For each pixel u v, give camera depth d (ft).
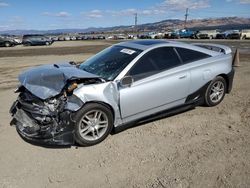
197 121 16.85
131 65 14.84
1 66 45.70
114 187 10.73
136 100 14.80
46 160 12.74
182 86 16.56
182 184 10.75
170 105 16.51
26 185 10.96
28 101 13.88
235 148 13.44
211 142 14.15
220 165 11.97
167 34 197.36
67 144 13.12
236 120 16.93
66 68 15.39
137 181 11.04
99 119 14.06
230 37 152.97
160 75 15.57
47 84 13.34
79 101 13.04
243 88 24.45
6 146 14.07
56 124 12.98
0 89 26.73
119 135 15.14
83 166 12.21
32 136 13.38
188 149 13.47
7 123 17.08
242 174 11.27
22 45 137.39
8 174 11.71
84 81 13.83
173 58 16.52
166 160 12.51
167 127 16.05
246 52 59.21
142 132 15.44
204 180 10.96
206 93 18.37
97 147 13.88
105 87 13.80
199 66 17.37
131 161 12.51
